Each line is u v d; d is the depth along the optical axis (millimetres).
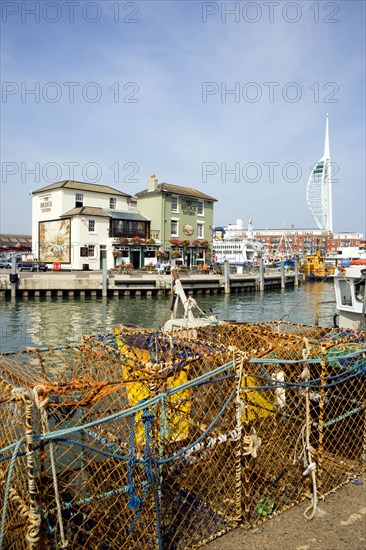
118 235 46219
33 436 2590
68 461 3512
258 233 135750
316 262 65812
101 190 48969
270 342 4871
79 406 3248
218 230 79750
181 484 3879
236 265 59312
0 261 48125
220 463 4125
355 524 3635
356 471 4484
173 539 3344
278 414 4656
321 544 3379
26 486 3041
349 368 4371
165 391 3281
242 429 3654
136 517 3162
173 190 49719
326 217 149000
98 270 44375
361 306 8258
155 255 48000
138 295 36531
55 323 23375
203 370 4227
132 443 3174
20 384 3662
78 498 3441
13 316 25500
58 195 46031
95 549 3195
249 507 3711
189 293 39594
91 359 4645
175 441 3791
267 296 41625
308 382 4031
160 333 5367
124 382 3129
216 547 3375
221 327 6188
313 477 3779
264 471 4301
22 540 2965
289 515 3785
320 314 28406
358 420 4926
